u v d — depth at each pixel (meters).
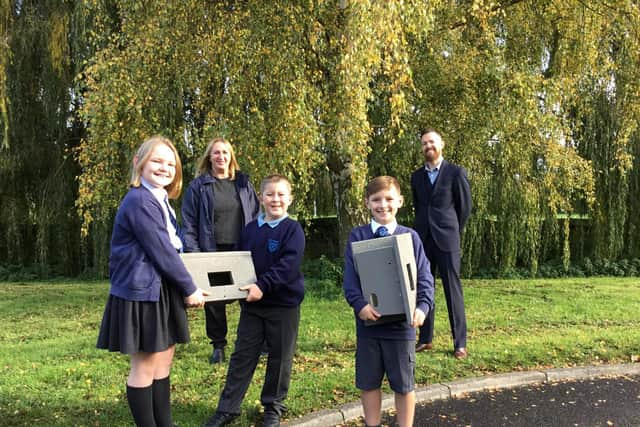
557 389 4.16
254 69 6.46
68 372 4.33
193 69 6.68
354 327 6.03
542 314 6.77
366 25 5.24
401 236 2.76
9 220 12.27
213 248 4.29
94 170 7.27
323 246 14.07
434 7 6.66
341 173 8.50
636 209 12.23
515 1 8.84
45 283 11.56
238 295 3.03
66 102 11.58
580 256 12.91
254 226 3.47
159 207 2.65
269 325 3.27
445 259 4.88
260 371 4.30
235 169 4.56
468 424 3.50
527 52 9.52
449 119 8.64
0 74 10.55
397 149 9.43
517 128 8.37
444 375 4.34
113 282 2.58
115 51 6.84
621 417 3.60
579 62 8.94
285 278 3.21
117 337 2.54
